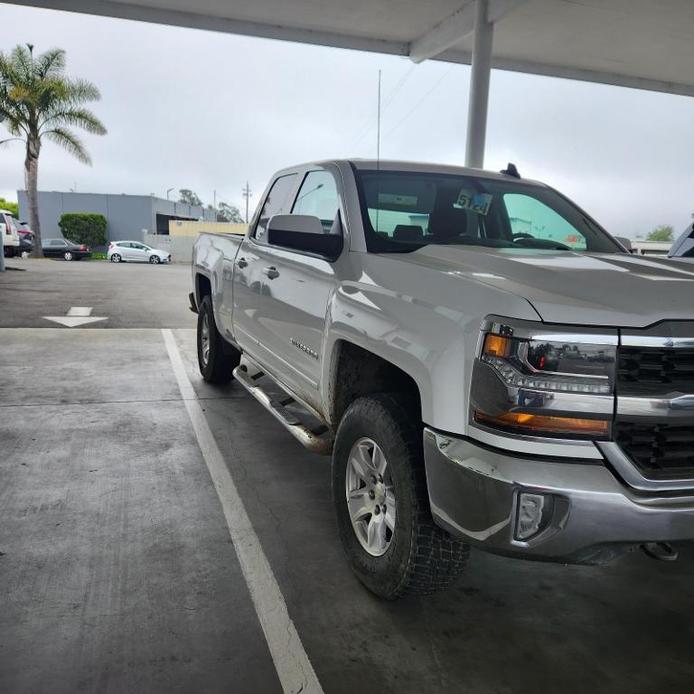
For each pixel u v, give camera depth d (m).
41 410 5.23
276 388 5.58
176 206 64.12
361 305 2.77
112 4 11.09
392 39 12.64
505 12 10.12
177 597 2.67
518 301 2.06
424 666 2.33
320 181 3.87
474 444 2.10
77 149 31.92
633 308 2.04
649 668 2.37
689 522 2.00
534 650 2.45
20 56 29.83
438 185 3.62
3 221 28.88
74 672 2.21
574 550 1.99
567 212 3.91
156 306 12.42
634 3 10.23
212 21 11.63
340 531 2.95
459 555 2.41
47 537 3.13
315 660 2.33
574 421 1.98
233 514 3.47
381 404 2.63
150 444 4.51
